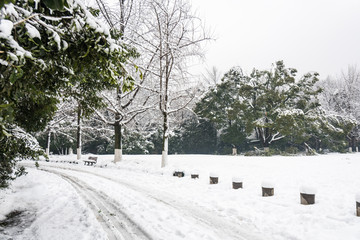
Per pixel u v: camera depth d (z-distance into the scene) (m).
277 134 33.75
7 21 2.38
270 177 12.57
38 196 9.57
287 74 30.58
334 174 12.08
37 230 5.98
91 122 30.75
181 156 23.58
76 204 8.21
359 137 40.97
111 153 40.34
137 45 19.14
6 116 2.38
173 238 5.39
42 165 21.39
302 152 35.31
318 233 5.61
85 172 16.66
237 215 7.21
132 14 20.19
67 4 2.78
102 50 3.55
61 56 3.87
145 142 38.50
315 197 8.52
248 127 31.17
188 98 20.05
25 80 3.53
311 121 30.16
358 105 42.84
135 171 17.44
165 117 18.36
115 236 5.46
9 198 8.95
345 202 7.70
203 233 5.73
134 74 18.80
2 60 2.44
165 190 10.84
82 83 6.32
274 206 7.84
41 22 3.01
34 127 7.43
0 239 5.57
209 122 39.62
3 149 6.41
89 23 3.12
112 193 9.95
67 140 36.34
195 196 9.63
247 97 33.03
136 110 20.77
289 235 5.64
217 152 38.81
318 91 31.59
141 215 7.02
